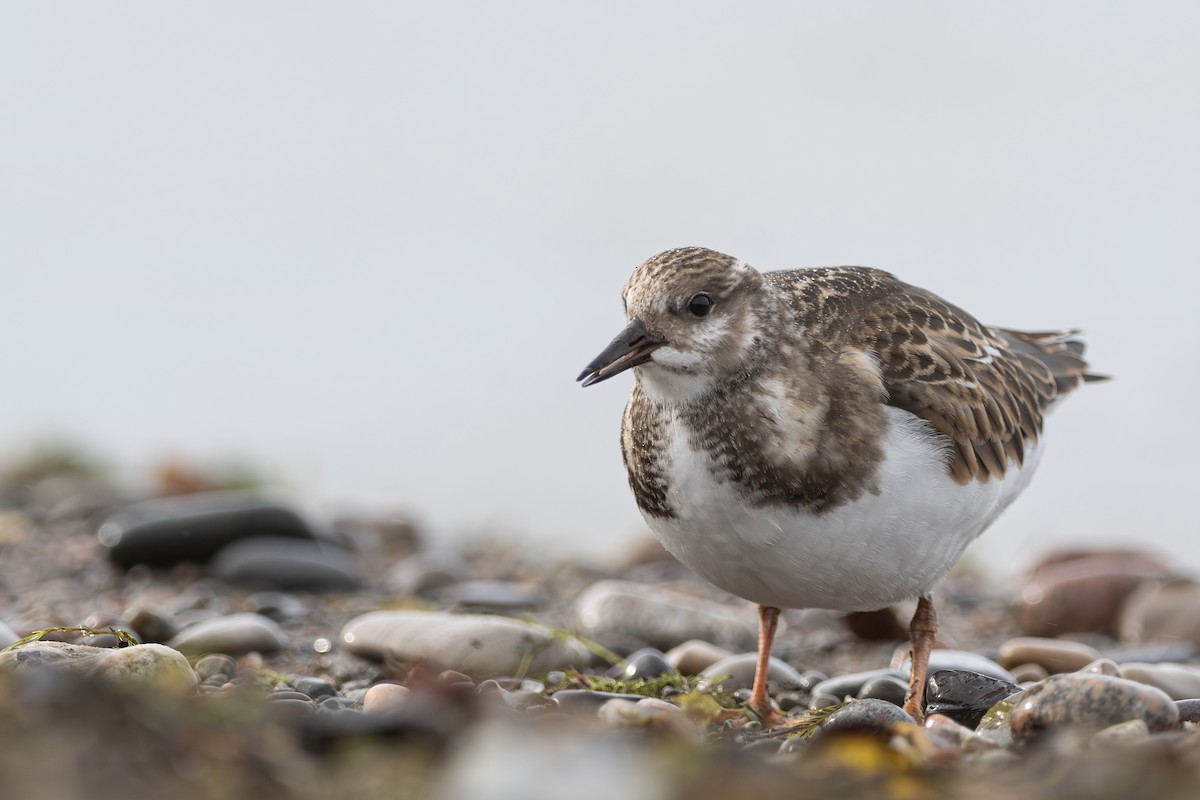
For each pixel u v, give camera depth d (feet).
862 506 31.14
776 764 22.25
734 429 31.27
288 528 51.55
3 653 28.60
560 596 50.98
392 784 20.11
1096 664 32.76
